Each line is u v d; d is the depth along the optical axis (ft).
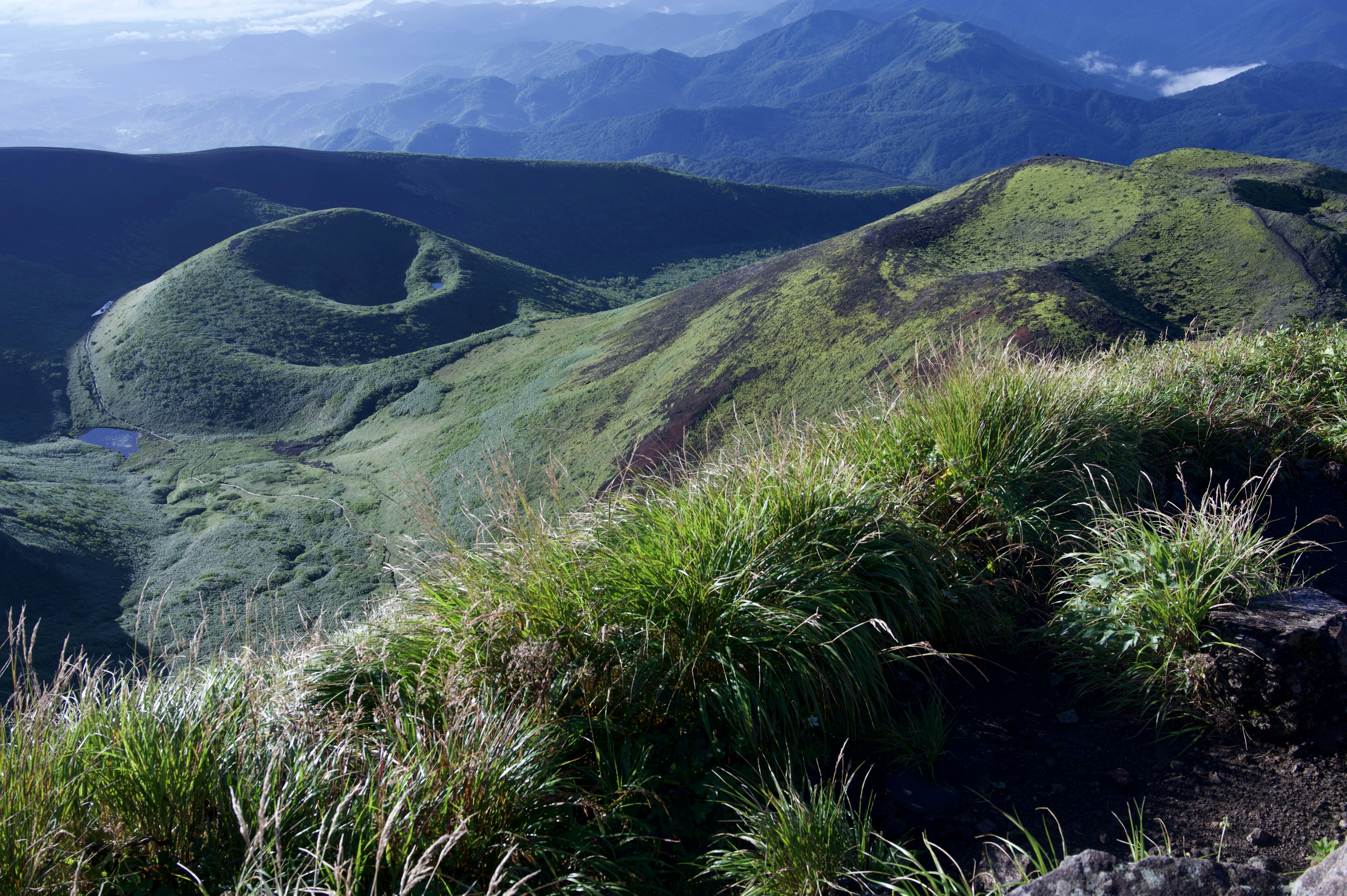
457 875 6.93
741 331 191.72
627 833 7.82
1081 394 13.99
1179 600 9.30
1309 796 7.80
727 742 8.91
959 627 11.09
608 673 9.04
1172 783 8.28
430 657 9.47
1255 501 13.21
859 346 163.53
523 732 8.00
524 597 9.73
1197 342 19.51
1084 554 10.93
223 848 7.04
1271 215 153.17
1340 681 8.48
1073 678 10.17
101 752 7.40
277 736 8.21
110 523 189.57
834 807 7.62
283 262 354.74
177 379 276.00
